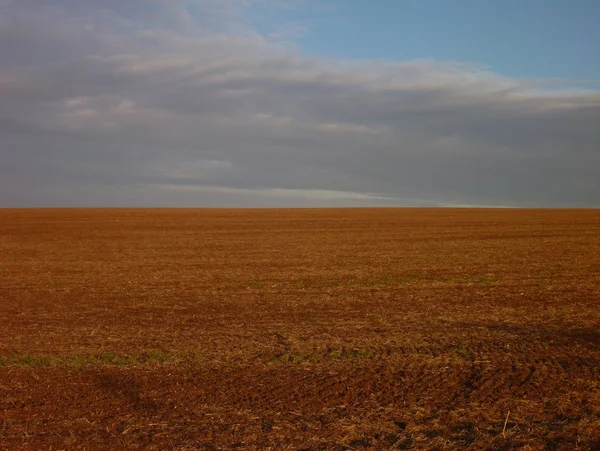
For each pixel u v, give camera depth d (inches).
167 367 368.8
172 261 1021.8
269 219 2640.3
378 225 2111.2
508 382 333.7
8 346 423.5
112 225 2204.7
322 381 339.3
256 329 478.0
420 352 396.8
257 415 288.4
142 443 257.6
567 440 256.7
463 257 1039.6
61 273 876.0
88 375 354.0
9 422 281.6
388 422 278.5
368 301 608.7
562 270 847.1
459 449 250.2
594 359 375.6
